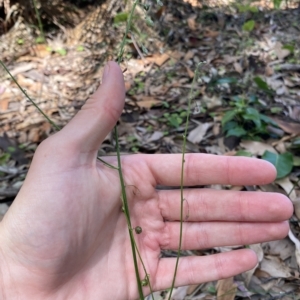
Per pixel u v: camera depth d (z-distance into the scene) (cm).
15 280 17
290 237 26
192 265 20
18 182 33
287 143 34
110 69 16
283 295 24
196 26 59
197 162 20
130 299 19
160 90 44
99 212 18
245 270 20
